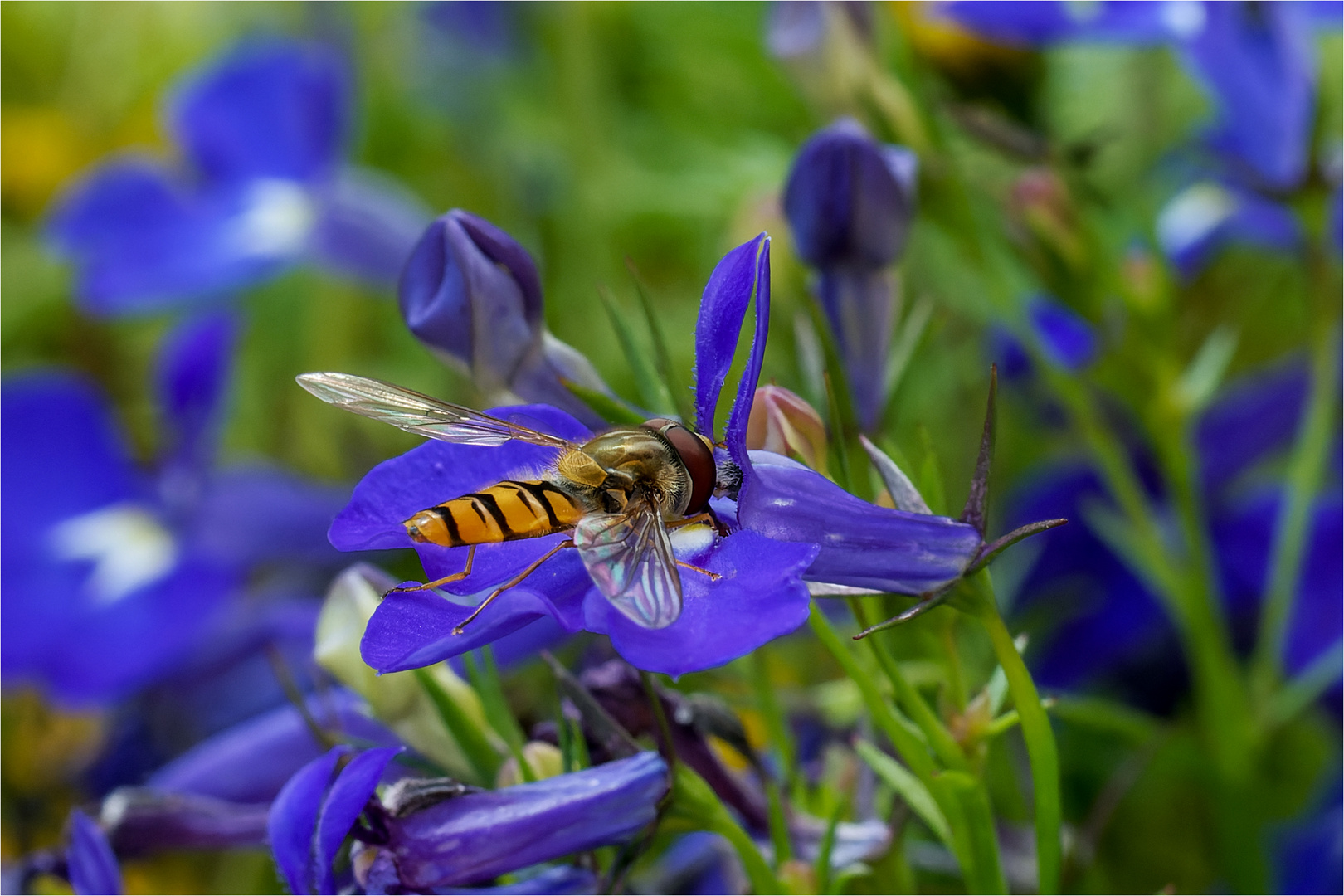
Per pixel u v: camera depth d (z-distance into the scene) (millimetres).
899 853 142
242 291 264
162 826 149
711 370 131
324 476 232
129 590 208
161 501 216
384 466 132
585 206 240
